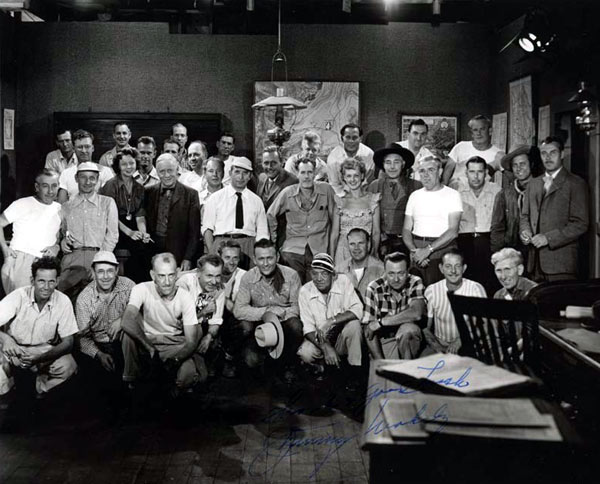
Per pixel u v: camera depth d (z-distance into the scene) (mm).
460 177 6652
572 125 6238
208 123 8141
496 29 8000
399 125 8180
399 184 6230
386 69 8180
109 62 8109
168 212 6367
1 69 7637
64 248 6160
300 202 6121
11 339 4617
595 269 5863
